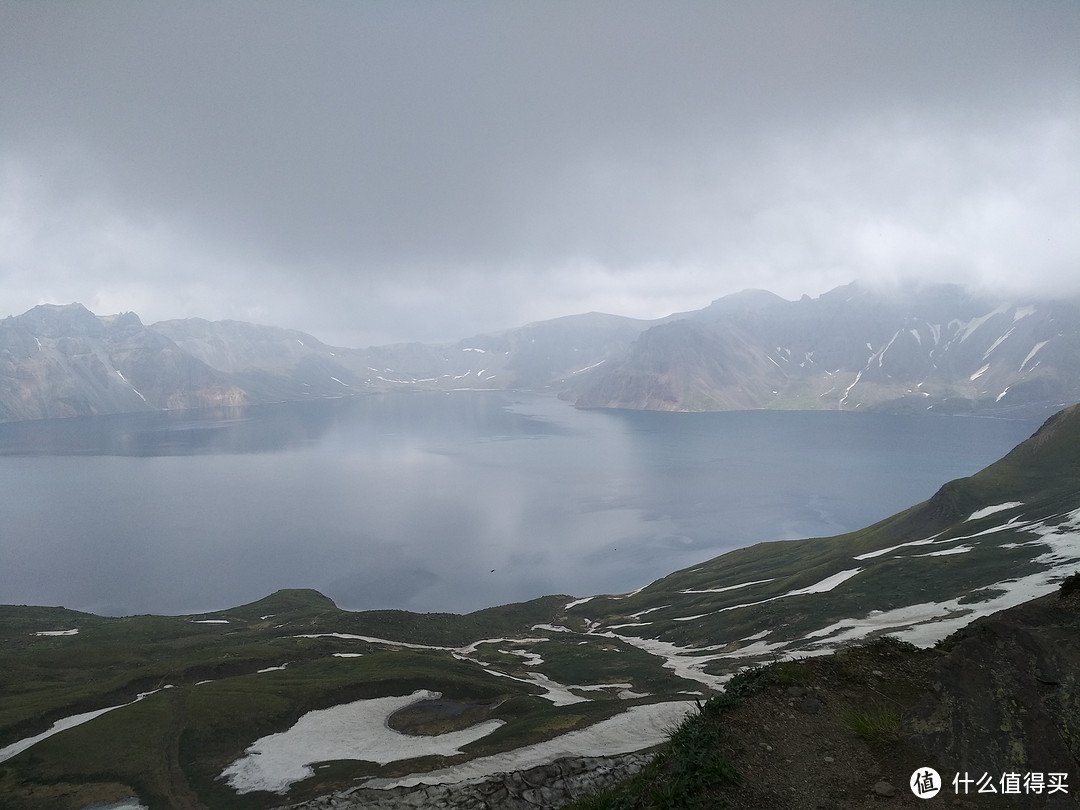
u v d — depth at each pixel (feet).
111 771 208.44
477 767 169.78
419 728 238.07
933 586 379.35
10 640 460.96
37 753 220.64
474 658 383.65
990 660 46.65
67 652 395.55
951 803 38.96
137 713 249.96
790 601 425.28
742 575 603.26
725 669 316.60
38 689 335.88
